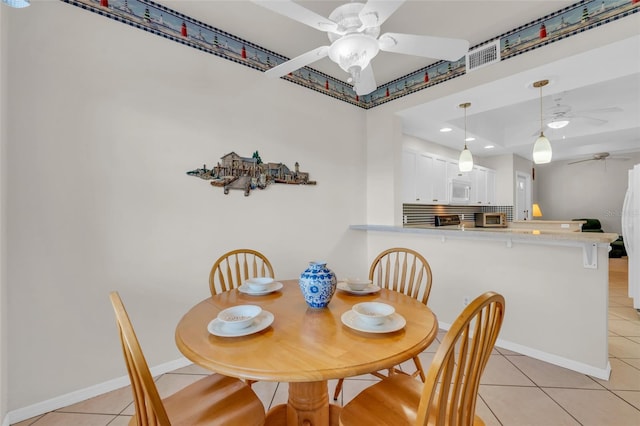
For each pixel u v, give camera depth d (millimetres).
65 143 1694
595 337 1959
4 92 1505
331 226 3080
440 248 2814
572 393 1777
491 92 2553
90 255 1776
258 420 1010
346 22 1310
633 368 2037
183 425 977
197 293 2182
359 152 3363
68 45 1701
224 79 2316
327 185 3047
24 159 1577
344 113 3209
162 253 2035
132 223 1919
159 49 2016
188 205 2145
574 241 1946
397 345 977
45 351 1639
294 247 2775
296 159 2785
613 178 6801
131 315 1922
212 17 2148
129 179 1905
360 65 1425
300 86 2818
